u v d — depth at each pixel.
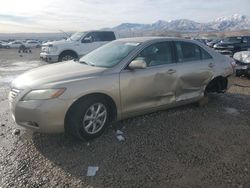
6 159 4.06
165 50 5.52
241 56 10.31
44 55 15.00
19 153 4.24
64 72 4.70
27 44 60.78
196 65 5.90
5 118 5.80
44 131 4.24
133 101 4.99
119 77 4.75
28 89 4.26
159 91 5.31
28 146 4.46
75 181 3.52
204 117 5.78
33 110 4.15
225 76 6.54
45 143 4.55
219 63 6.40
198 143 4.58
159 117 5.70
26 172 3.72
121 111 4.89
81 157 4.10
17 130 5.01
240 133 5.02
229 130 5.14
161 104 5.43
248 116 5.92
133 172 3.71
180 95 5.73
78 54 14.90
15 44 59.47
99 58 5.35
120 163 3.94
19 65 17.28
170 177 3.61
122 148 4.38
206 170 3.77
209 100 6.95
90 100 4.48
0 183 3.48
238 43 19.14
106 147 4.41
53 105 4.14
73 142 4.57
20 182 3.50
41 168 3.82
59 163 3.94
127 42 5.55
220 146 4.48
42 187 3.41
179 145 4.49
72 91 4.27
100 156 4.13
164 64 5.42
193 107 6.39
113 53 5.30
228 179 3.56
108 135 4.82
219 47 19.48
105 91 4.59
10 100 4.56
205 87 6.25
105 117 4.75
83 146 4.44
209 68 6.15
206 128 5.20
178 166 3.86
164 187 3.40
